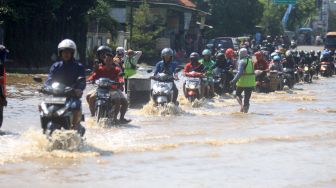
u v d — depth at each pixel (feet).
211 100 140.77
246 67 117.70
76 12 248.11
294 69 203.72
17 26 218.18
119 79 93.86
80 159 65.31
